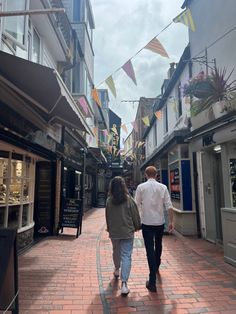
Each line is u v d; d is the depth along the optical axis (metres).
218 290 4.35
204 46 8.82
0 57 4.04
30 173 7.72
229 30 7.17
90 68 15.79
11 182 6.56
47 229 8.95
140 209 4.71
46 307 3.81
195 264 5.74
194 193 9.05
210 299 4.03
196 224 8.96
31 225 7.65
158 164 15.25
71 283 4.70
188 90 7.17
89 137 17.02
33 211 8.48
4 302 3.03
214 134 6.49
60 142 9.89
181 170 9.25
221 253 6.60
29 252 6.83
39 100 5.79
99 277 5.02
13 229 3.04
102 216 14.98
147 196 4.68
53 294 4.24
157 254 4.89
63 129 10.15
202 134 7.12
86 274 5.17
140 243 7.88
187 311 3.67
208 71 8.45
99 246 7.52
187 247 7.33
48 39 8.88
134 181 32.56
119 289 4.45
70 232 9.65
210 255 6.43
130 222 4.49
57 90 5.00
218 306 3.81
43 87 4.99
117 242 4.79
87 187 18.55
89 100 15.44
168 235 8.99
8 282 3.05
